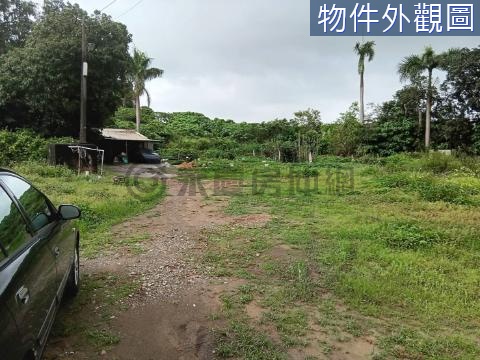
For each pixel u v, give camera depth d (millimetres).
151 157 33219
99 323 4113
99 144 29062
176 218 9781
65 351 3596
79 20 23453
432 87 36406
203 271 5746
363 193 13562
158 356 3570
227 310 4449
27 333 2482
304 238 7566
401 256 6430
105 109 24859
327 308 4555
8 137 20156
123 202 10883
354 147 40406
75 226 4910
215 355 3582
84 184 14375
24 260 2711
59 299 3611
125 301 4652
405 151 39250
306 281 5297
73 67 22609
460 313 4504
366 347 3773
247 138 52219
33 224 3312
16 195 3203
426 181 14305
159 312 4391
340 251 6676
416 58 35469
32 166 17156
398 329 4117
